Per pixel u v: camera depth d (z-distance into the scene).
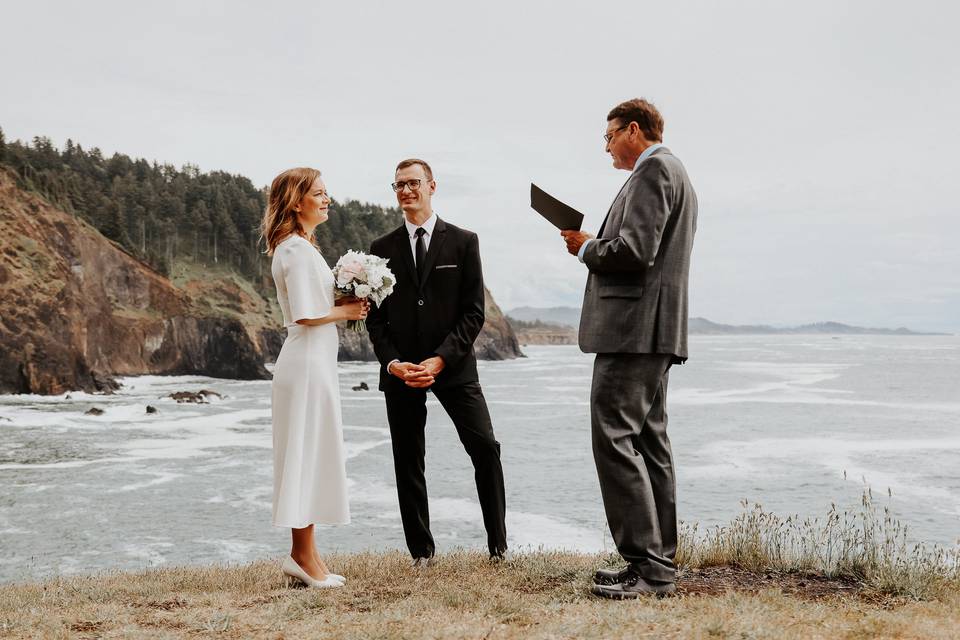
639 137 4.16
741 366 112.88
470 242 5.43
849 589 4.64
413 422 5.45
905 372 92.81
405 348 5.39
